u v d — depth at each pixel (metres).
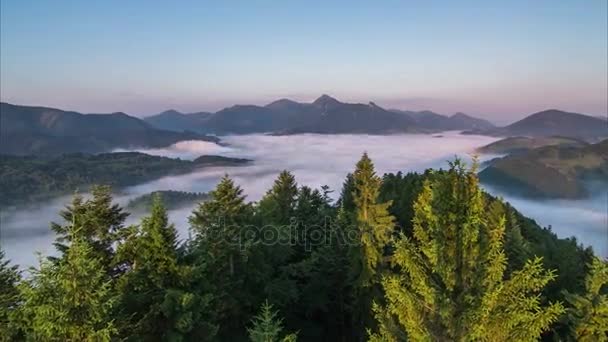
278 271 29.39
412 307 10.70
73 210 17.34
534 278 10.05
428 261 11.26
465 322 9.68
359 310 27.67
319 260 30.91
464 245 9.83
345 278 30.70
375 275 25.75
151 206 19.16
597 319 14.45
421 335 10.30
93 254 16.81
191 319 16.83
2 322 13.08
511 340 10.04
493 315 10.04
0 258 19.69
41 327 11.45
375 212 26.89
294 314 31.22
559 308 9.70
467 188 9.84
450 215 9.90
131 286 17.97
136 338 15.63
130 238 18.22
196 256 22.20
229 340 23.98
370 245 25.92
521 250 29.64
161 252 18.30
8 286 17.44
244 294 24.52
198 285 21.23
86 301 11.82
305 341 29.84
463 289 10.19
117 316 15.02
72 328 11.70
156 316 17.23
